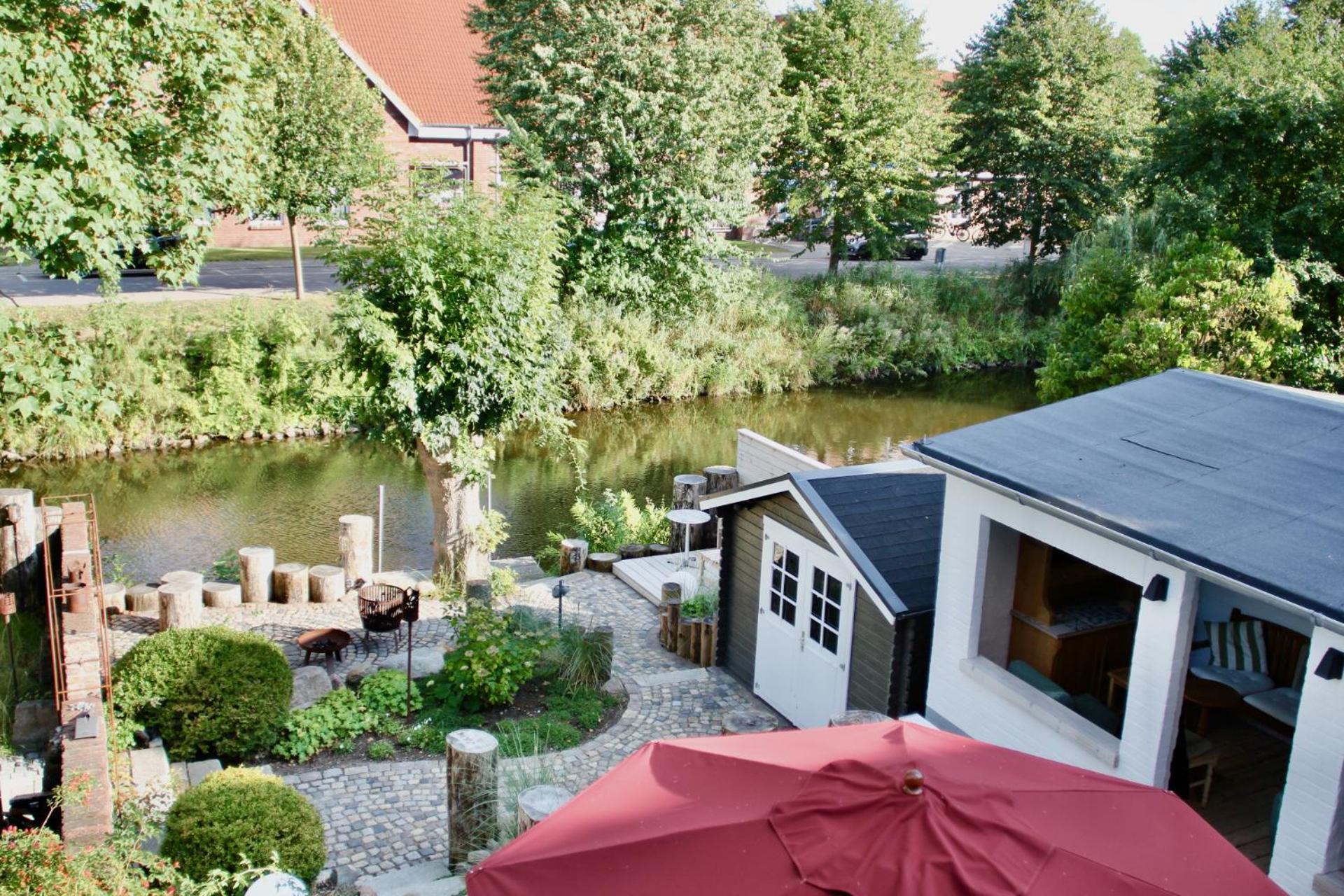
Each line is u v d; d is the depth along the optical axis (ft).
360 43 138.72
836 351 115.65
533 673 40.22
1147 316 78.89
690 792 16.39
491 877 14.79
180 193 44.50
